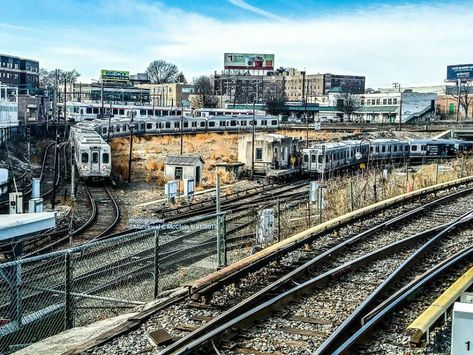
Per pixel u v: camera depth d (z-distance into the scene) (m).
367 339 9.08
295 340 9.15
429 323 8.95
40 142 71.81
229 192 37.66
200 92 158.12
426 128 84.44
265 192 37.41
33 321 11.44
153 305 11.16
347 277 12.85
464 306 6.50
